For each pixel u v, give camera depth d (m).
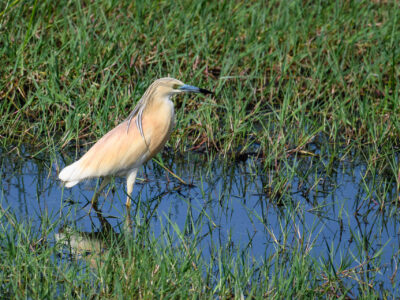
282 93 21.28
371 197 16.31
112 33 21.11
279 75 22.03
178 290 11.41
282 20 23.48
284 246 13.77
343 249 14.05
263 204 16.03
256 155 18.73
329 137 19.50
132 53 20.92
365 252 13.73
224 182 17.16
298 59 22.36
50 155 17.83
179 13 23.33
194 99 20.20
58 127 19.47
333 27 23.75
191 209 15.63
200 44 22.20
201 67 21.86
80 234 14.28
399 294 12.30
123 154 15.61
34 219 14.60
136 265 12.16
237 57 21.52
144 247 13.34
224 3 23.81
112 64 19.98
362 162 18.45
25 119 19.36
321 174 17.05
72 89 19.77
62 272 11.95
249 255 13.58
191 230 14.62
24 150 18.11
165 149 18.88
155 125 15.86
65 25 21.16
